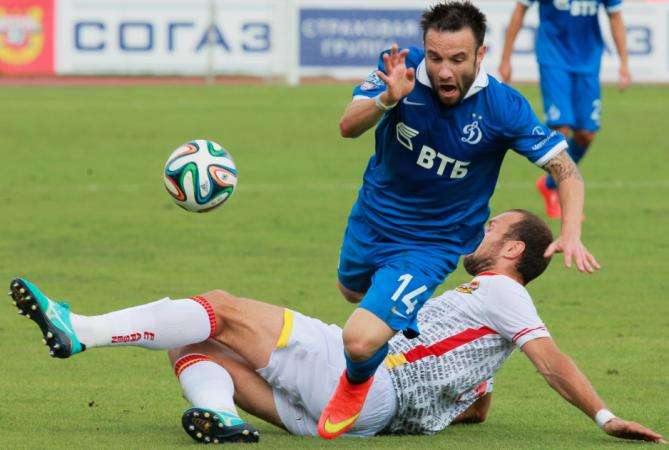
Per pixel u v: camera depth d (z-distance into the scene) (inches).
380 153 817.5
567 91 1776.6
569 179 773.9
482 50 757.3
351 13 4057.6
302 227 1701.5
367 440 765.3
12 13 4045.3
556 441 761.0
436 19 749.3
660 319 1178.6
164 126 2940.5
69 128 2888.8
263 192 2014.0
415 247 804.6
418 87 772.0
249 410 788.0
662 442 743.1
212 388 749.3
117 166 2300.7
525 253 798.5
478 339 780.0
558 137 785.6
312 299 1253.7
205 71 4082.2
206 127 2933.1
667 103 3560.5
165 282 1334.9
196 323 756.6
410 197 807.1
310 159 2426.2
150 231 1662.2
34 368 983.0
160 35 4069.9
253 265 1435.8
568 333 1119.0
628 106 3486.7
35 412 839.1
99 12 4060.0
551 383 768.9
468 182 800.3
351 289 871.7
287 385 766.5
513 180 2199.8
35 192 1994.3
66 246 1550.2
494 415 856.3
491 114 776.9
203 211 877.2
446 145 780.6
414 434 791.1
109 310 1186.0
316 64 4077.3
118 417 827.4
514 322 770.8
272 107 3378.4
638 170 2308.1
